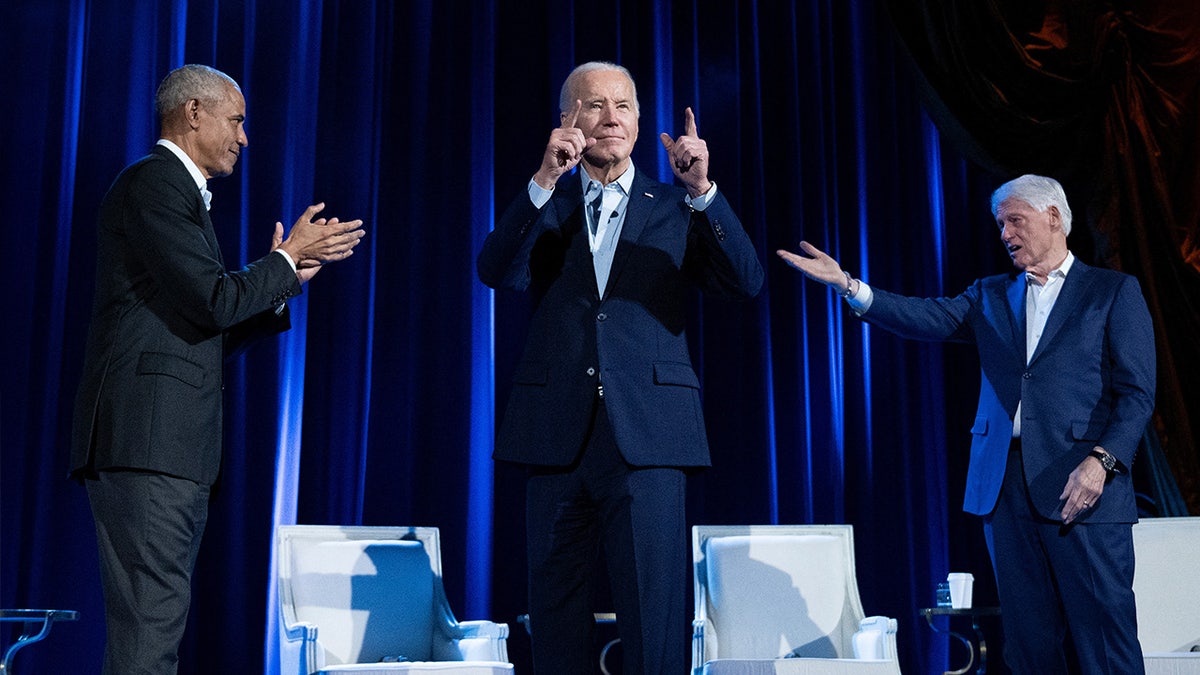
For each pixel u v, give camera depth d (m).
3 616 3.90
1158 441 6.26
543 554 3.18
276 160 5.56
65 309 5.14
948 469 6.59
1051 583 3.80
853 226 6.70
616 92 3.33
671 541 3.08
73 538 5.03
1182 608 5.16
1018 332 3.99
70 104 5.24
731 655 5.16
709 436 6.17
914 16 6.74
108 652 2.91
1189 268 6.35
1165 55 6.56
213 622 5.19
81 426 3.02
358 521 5.50
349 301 5.64
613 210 3.34
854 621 5.26
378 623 4.93
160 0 5.48
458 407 5.71
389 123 5.92
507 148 6.10
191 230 3.05
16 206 5.10
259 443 5.39
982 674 5.46
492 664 4.38
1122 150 6.52
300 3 5.76
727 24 6.62
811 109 6.71
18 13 5.26
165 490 2.96
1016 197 4.05
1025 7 6.72
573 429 3.11
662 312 3.21
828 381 6.45
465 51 6.06
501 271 3.20
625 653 3.06
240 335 3.40
